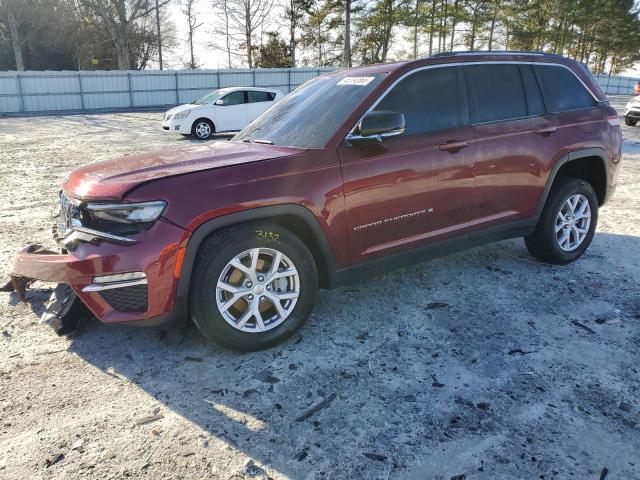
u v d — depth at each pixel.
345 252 3.30
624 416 2.52
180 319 2.88
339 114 3.42
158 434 2.42
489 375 2.88
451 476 2.15
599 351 3.12
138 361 3.05
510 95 4.08
